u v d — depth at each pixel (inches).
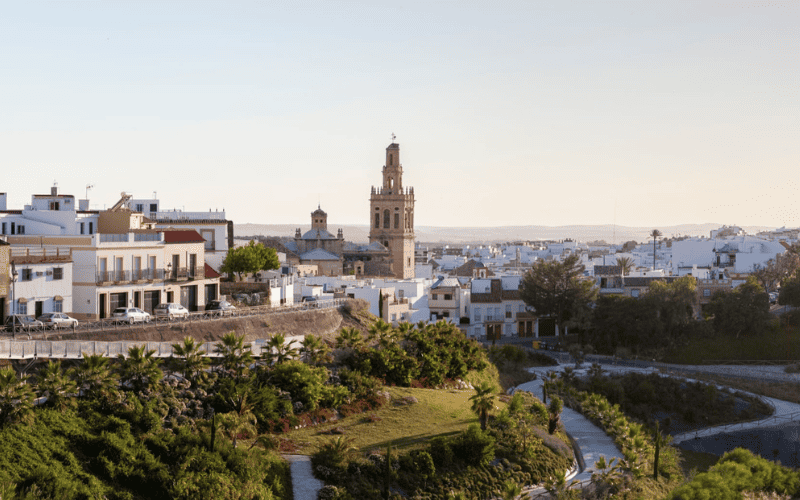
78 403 1921.8
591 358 5285.4
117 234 3221.0
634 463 2694.4
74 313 3009.4
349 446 2177.7
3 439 1694.1
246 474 1893.5
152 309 3284.9
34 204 3572.8
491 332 5984.3
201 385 2235.5
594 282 6117.1
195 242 3582.7
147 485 1755.7
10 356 2015.3
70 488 1631.4
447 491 2171.5
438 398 2901.1
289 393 2410.2
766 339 5482.3
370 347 3058.6
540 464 2514.8
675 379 4478.3
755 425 4030.5
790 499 2716.5
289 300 4446.4
